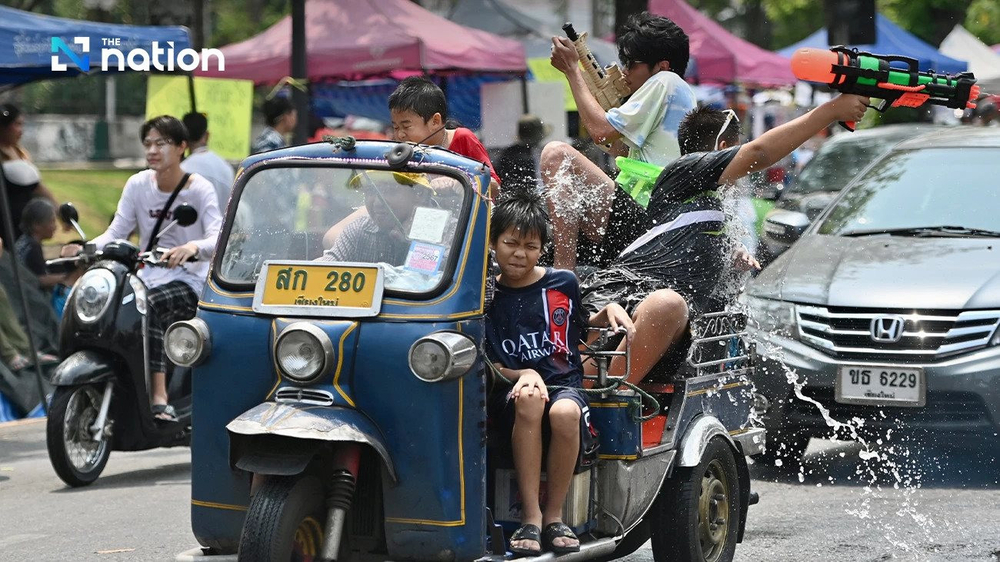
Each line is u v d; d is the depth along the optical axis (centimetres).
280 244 964
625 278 1184
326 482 916
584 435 979
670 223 1202
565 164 1313
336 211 964
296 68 2627
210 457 936
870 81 1038
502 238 987
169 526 1430
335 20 2894
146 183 1730
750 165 1158
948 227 1786
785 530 1387
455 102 3441
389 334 894
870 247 1756
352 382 895
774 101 5169
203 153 2209
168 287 1681
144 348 1625
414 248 931
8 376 2200
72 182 6731
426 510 895
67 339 1612
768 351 1669
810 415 1653
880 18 4181
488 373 975
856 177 1961
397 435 892
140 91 8538
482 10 3697
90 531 1409
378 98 3506
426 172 956
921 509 1484
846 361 1619
